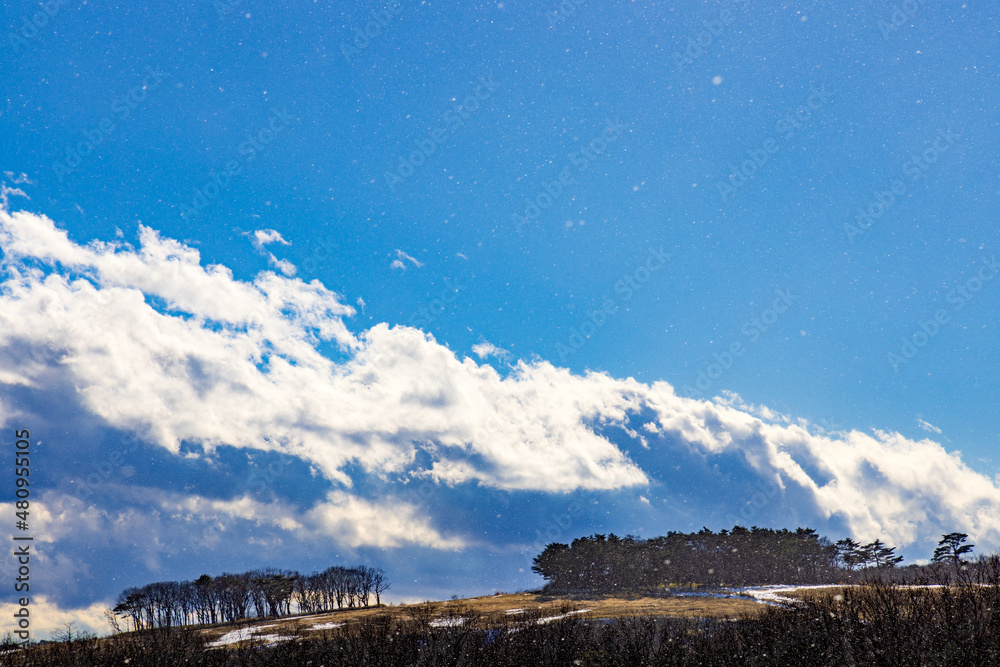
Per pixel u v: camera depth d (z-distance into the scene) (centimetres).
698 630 2439
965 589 1830
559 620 3148
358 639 2556
